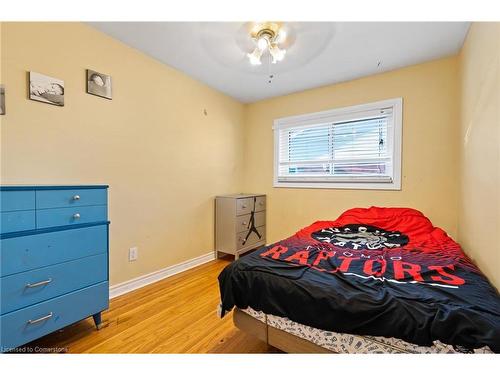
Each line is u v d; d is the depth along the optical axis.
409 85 2.43
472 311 0.85
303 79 2.72
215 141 3.05
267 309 1.17
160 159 2.36
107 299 1.56
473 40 1.65
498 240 1.14
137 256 2.17
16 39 1.47
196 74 2.61
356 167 2.80
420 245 1.78
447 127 2.27
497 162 1.16
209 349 1.37
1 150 1.43
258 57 1.86
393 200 2.55
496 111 1.17
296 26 1.78
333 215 2.91
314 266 1.35
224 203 2.97
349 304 0.97
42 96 1.58
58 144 1.66
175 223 2.54
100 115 1.89
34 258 1.24
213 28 1.82
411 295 0.98
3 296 1.14
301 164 3.15
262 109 3.43
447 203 2.29
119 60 2.00
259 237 3.29
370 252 1.62
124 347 1.38
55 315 1.31
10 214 1.16
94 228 1.50
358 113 2.71
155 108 2.30
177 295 2.04
